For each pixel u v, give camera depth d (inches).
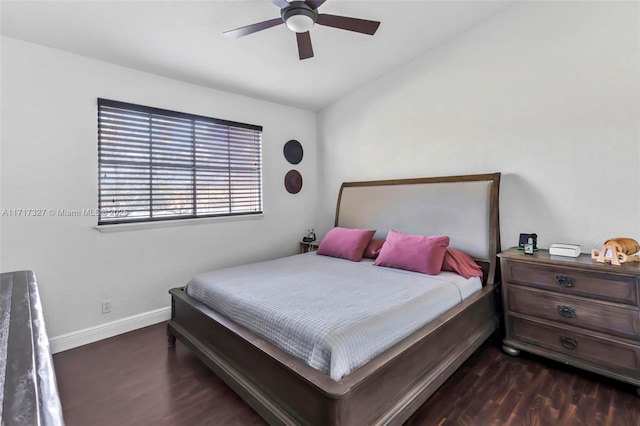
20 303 51.3
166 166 118.3
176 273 121.0
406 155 132.9
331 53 117.1
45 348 34.4
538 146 99.6
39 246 92.7
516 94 103.3
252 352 65.8
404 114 132.6
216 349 78.0
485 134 110.7
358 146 151.2
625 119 84.7
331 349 53.2
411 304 72.1
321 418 50.2
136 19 86.4
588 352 77.9
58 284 96.1
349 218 146.6
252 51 108.4
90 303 102.0
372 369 53.8
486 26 108.7
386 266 108.1
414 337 65.1
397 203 128.5
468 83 113.8
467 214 108.8
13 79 87.7
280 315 65.8
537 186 100.3
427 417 65.8
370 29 80.7
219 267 133.3
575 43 91.9
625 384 76.3
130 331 109.7
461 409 68.4
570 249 85.5
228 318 77.4
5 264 87.9
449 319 74.5
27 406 23.5
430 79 123.6
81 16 82.7
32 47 90.4
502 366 86.0
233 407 70.7
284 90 140.7
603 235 89.0
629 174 84.6
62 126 95.5
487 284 100.2
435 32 112.3
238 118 139.0
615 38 85.5
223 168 135.3
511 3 102.7
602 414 66.1
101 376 82.7
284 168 156.9
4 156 87.0
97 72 101.7
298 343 59.3
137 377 82.3
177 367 87.1
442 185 117.2
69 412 68.9
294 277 95.4
